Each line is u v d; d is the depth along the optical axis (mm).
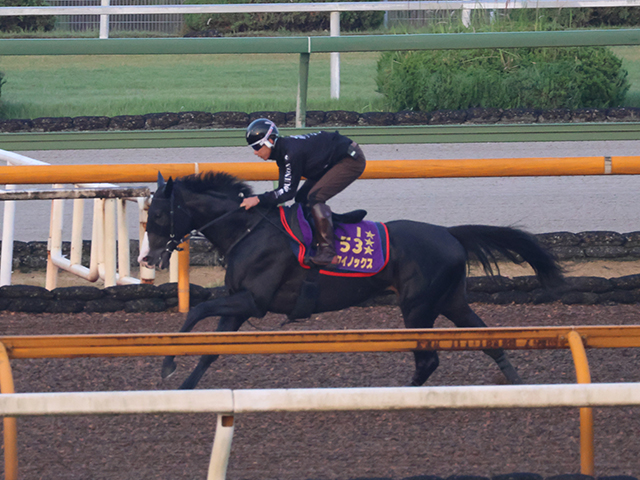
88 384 6570
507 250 6883
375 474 4977
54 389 6445
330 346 4594
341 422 5801
